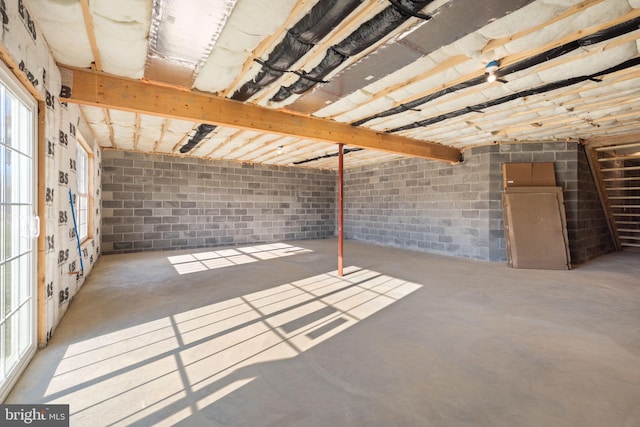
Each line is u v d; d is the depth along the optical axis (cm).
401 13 186
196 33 215
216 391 186
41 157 235
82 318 302
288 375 204
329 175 1036
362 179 938
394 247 809
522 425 157
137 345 246
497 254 609
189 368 212
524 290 402
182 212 763
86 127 454
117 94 292
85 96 280
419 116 415
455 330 276
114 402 175
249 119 368
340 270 483
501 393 184
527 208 562
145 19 201
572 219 571
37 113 231
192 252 714
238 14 193
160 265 564
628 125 474
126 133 521
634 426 156
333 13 183
